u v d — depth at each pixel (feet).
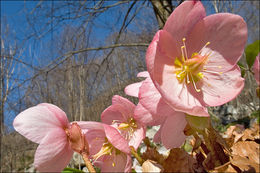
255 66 2.78
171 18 2.40
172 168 2.39
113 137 2.61
